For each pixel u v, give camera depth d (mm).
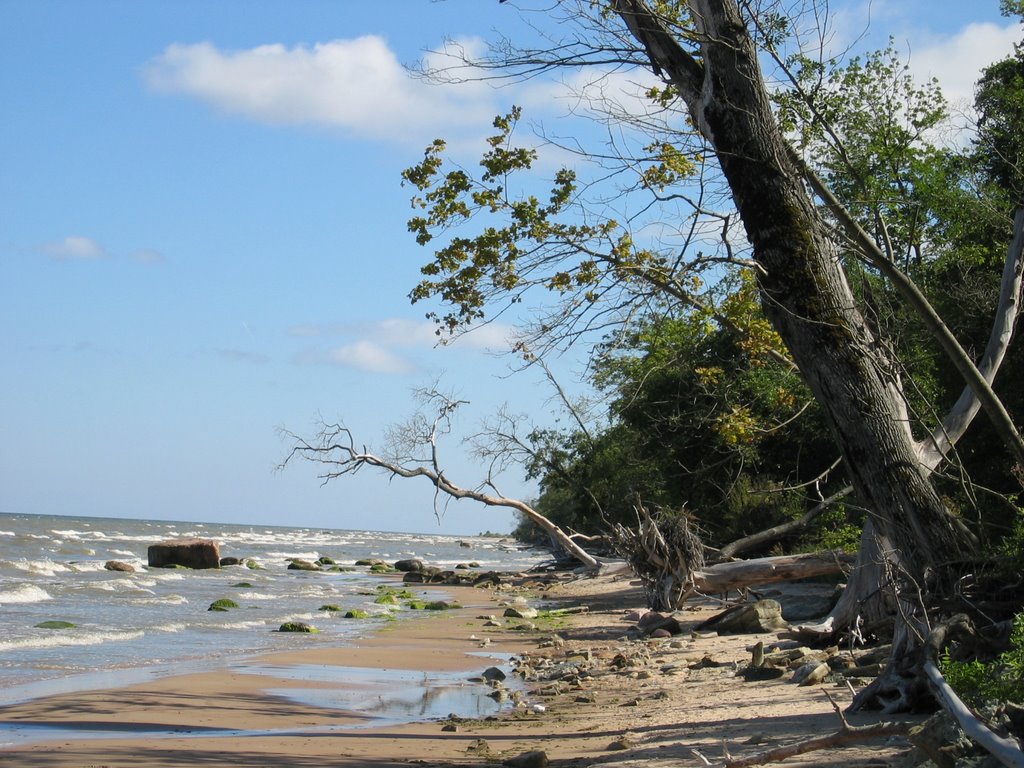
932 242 17375
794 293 9859
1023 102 15820
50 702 13367
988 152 16047
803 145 12047
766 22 10641
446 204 12188
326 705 13898
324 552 90688
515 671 17812
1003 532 13562
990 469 19219
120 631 22125
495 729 11742
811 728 9148
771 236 9914
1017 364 18766
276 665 18031
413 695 15031
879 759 7082
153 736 11273
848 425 9766
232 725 12117
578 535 36875
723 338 19547
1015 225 12031
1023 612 8227
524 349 11453
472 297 12102
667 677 15320
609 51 10664
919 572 9562
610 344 11430
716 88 9984
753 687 12906
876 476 9711
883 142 13570
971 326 18359
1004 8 20391
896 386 10008
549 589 42250
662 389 23172
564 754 9680
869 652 13172
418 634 24797
